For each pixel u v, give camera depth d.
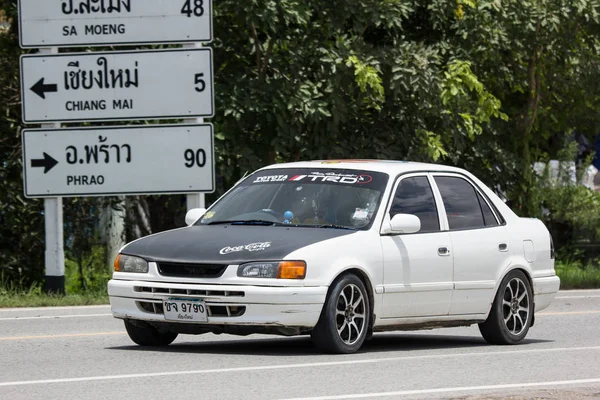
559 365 16.80
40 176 30.97
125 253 17.86
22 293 30.81
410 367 16.22
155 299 17.23
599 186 48.97
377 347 19.69
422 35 40.28
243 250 17.02
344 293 17.44
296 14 34.16
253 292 16.64
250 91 35.09
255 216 18.80
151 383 14.29
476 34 39.56
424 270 18.81
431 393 13.60
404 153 38.19
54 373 15.35
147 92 30.91
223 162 35.28
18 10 30.94
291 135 35.50
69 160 30.97
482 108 38.31
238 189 19.81
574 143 44.94
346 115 36.06
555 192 44.19
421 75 36.09
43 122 30.98
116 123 35.31
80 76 30.94
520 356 17.95
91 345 19.20
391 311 18.34
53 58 30.97
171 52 30.81
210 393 13.48
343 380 14.72
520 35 40.75
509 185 42.66
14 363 16.62
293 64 36.00
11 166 36.00
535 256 21.23
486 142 41.56
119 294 17.61
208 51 30.75
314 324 17.02
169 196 37.66
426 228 19.25
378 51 36.25
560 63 42.72
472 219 20.27
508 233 20.77
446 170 20.44
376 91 35.16
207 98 30.81
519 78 43.50
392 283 18.25
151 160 30.94
